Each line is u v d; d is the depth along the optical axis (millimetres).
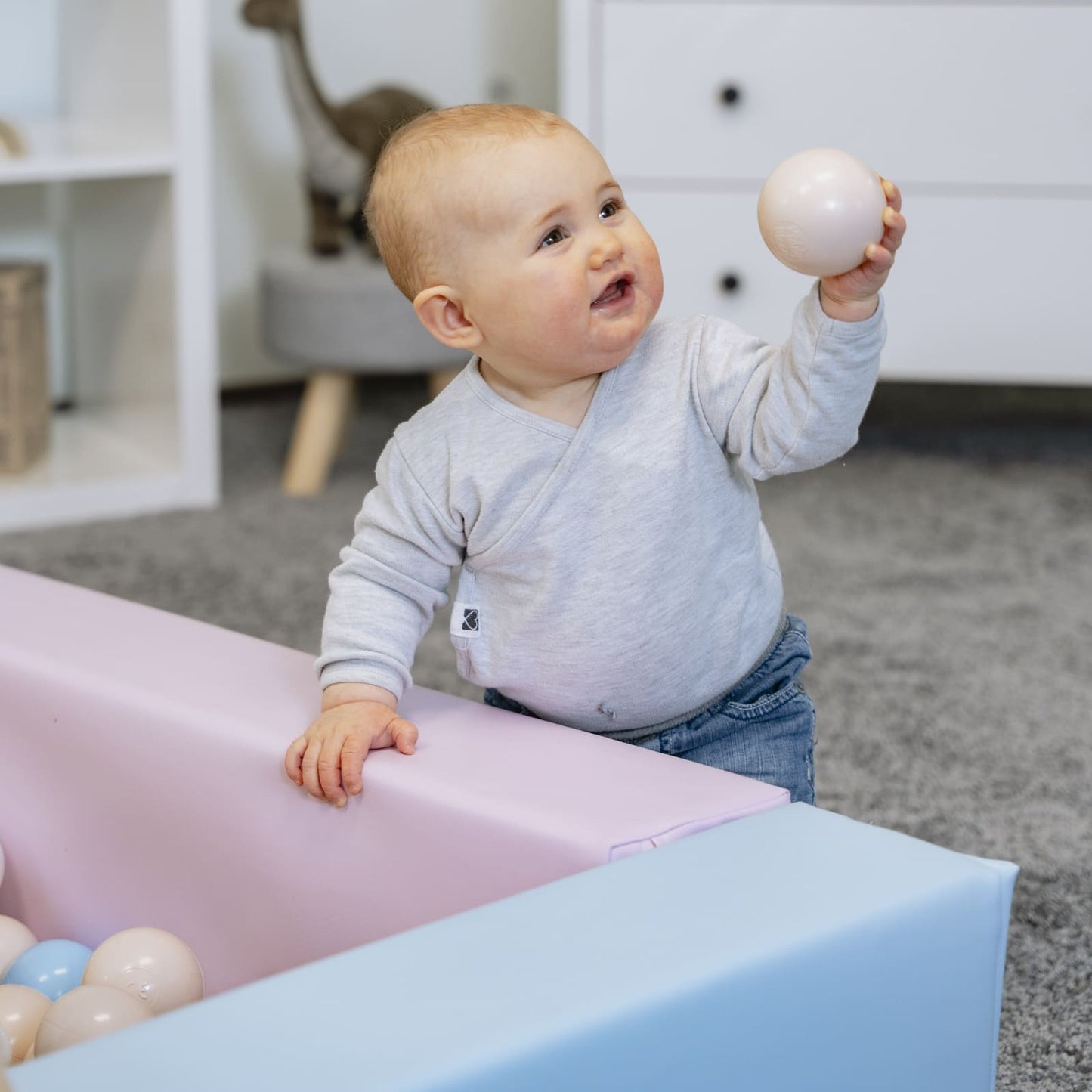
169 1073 435
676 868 565
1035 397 2904
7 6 2488
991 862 592
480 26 3010
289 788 717
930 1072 580
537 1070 458
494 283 747
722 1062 506
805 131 2211
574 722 863
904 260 2248
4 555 1985
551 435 779
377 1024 461
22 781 850
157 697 771
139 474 2248
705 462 791
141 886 808
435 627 1770
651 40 2205
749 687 867
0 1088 427
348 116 2387
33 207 2574
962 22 2152
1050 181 2197
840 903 544
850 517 2186
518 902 538
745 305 2277
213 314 2229
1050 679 1608
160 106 2188
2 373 2201
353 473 2447
